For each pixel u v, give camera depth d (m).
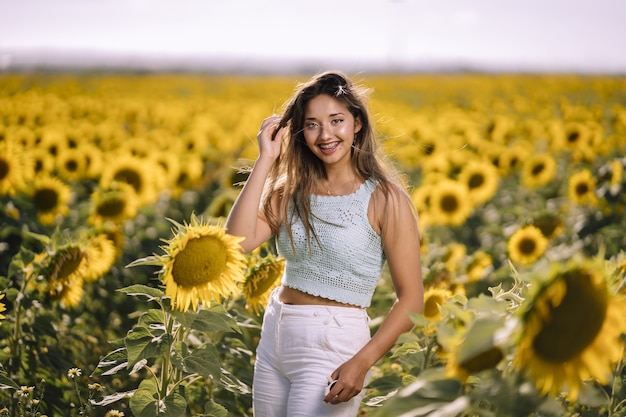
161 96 32.69
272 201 3.46
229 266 3.25
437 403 2.21
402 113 23.58
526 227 7.36
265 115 22.70
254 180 3.38
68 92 32.03
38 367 4.41
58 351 4.73
